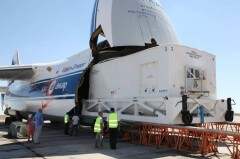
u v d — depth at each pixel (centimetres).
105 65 1208
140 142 998
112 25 1101
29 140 1108
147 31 1128
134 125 989
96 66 1277
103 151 867
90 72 1329
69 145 1007
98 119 951
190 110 866
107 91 1180
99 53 1266
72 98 1307
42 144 1036
